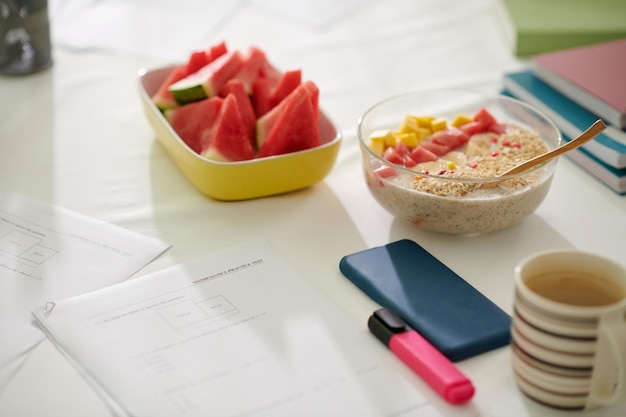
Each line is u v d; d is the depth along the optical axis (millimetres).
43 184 1020
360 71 1339
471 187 836
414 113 1041
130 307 771
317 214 945
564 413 649
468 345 703
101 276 832
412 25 1509
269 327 742
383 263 819
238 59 1079
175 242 897
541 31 1354
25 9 1275
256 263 839
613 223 923
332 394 665
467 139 963
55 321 750
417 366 681
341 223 926
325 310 767
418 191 847
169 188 1014
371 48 1421
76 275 834
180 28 1492
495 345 716
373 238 896
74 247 883
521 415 648
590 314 588
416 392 668
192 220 939
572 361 612
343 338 729
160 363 699
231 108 980
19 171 1049
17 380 692
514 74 1207
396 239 893
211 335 731
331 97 1257
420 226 882
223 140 976
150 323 748
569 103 1103
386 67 1352
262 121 1033
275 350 713
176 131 1060
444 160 923
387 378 683
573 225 918
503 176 821
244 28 1496
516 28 1362
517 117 1012
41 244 888
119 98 1258
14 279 825
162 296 787
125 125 1177
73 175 1042
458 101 1064
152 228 924
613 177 980
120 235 907
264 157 985
